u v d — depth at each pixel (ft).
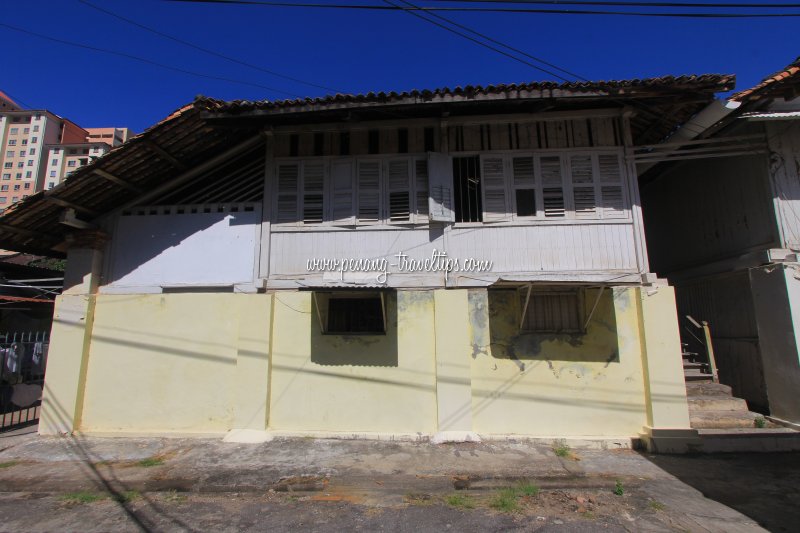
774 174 26.63
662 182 37.78
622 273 25.66
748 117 24.80
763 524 15.92
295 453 22.93
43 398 26.50
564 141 27.30
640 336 25.20
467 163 27.61
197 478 20.11
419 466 21.25
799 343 24.16
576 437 24.27
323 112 25.13
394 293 26.27
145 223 28.45
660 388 24.25
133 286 27.76
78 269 27.73
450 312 25.71
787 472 20.65
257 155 29.91
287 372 26.04
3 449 24.27
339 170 27.89
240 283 27.20
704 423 25.25
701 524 15.94
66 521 16.53
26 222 27.48
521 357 25.41
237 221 27.94
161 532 15.69
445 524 16.12
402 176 27.55
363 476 20.16
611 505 17.42
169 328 27.09
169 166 27.61
